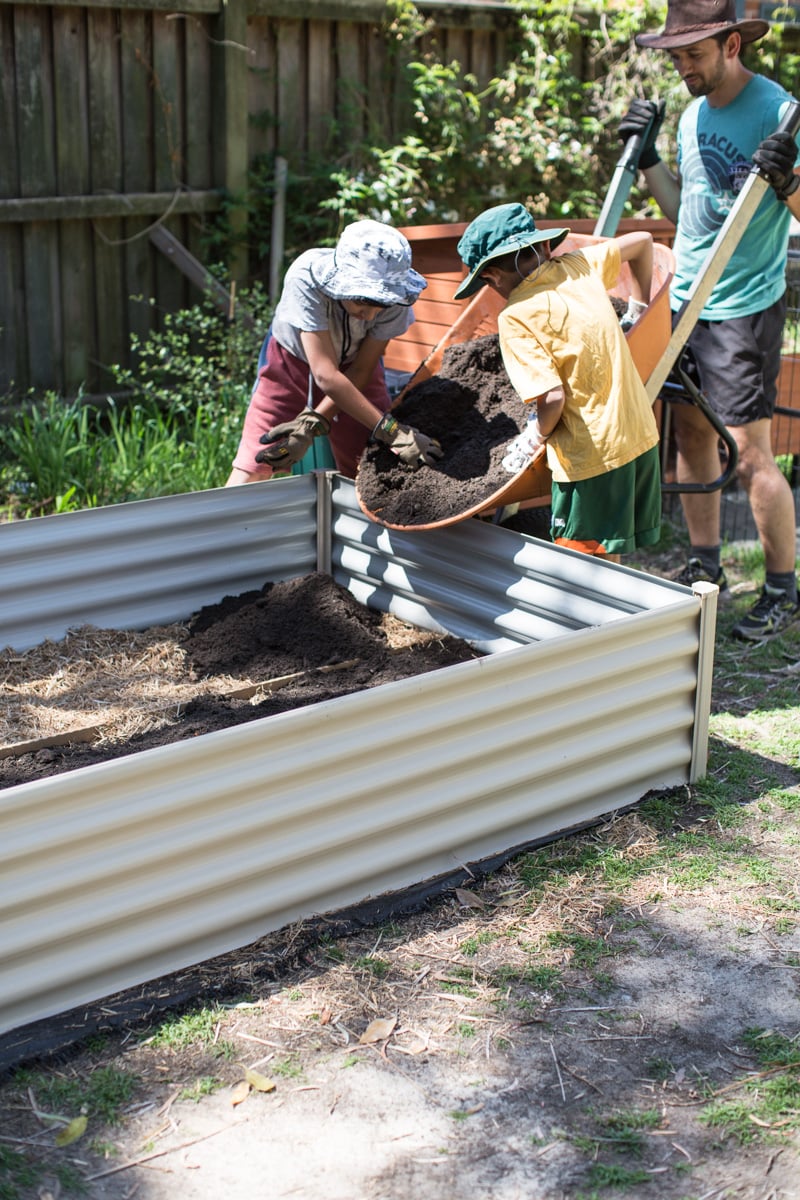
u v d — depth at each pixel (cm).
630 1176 246
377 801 324
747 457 511
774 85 487
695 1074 274
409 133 902
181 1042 279
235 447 685
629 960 312
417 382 491
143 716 400
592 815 373
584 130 952
